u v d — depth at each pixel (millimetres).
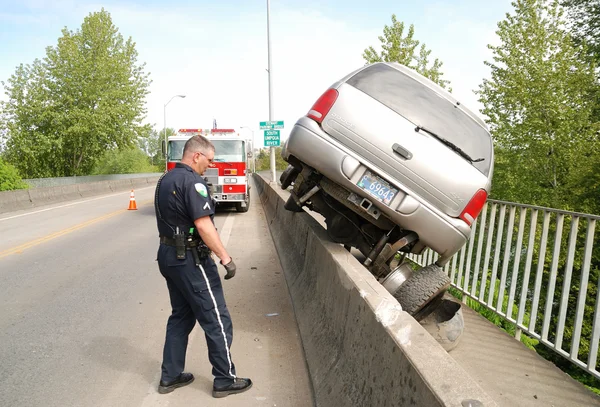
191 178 3262
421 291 4195
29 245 9523
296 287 5652
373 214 4422
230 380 3400
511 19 22844
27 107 31547
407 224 4297
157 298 5797
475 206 4301
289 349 4211
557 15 22469
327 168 4434
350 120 4426
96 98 33469
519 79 21422
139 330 4711
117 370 3814
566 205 19781
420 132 4336
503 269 4684
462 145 4410
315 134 4500
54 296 5875
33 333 4613
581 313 3443
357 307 2957
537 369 3578
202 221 3201
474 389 1732
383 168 4312
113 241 10109
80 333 4621
